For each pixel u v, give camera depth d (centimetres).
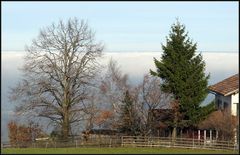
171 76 6525
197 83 6494
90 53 7050
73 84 7031
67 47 6975
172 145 6075
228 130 6053
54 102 7012
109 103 6944
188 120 6494
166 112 6644
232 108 6378
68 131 6900
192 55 6600
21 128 6981
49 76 6956
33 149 5650
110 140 6312
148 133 6706
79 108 7050
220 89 6719
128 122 6769
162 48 6644
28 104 6906
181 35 6606
